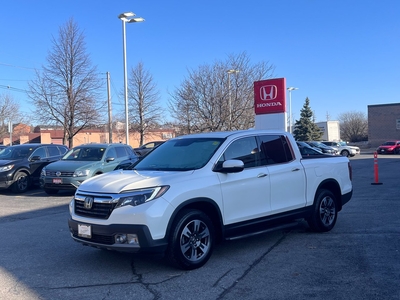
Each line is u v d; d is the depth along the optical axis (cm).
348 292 456
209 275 523
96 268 564
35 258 620
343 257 587
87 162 1323
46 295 469
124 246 504
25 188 1423
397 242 662
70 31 2575
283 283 489
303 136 6109
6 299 459
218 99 2300
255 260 584
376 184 1433
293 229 776
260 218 622
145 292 471
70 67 2592
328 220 750
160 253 520
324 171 742
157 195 514
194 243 547
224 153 605
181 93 2638
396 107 5653
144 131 3394
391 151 4166
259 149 652
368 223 811
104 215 521
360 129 8069
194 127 2353
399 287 468
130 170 628
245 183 604
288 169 670
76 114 2641
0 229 841
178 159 619
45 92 2623
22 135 5103
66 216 975
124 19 2238
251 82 2398
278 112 1752
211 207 567
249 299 445
